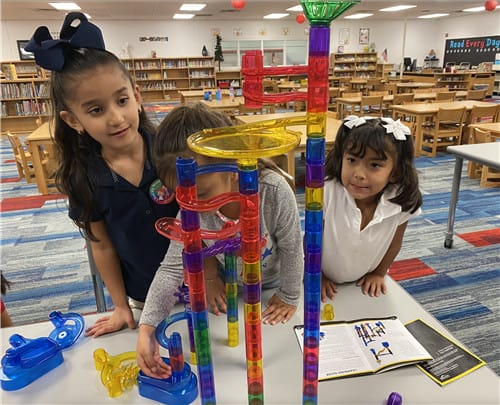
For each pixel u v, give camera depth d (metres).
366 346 0.81
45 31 0.76
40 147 4.23
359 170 0.99
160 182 0.89
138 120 0.90
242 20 12.66
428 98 6.62
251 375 0.55
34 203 3.98
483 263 2.55
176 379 0.70
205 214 0.71
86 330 0.88
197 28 12.43
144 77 11.74
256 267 0.49
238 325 0.85
